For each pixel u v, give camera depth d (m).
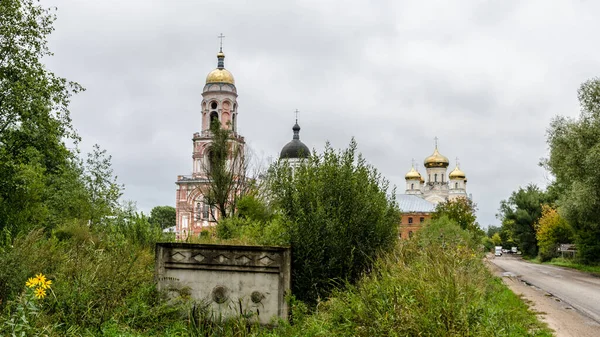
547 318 12.88
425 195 114.44
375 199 13.88
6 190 27.12
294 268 12.42
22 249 11.49
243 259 11.84
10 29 26.70
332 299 10.58
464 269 13.05
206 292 11.84
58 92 28.94
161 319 11.02
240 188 39.16
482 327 8.45
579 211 37.31
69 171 37.91
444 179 119.19
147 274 12.63
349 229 13.09
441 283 9.30
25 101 27.25
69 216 34.81
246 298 11.74
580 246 44.12
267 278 11.79
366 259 13.07
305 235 12.43
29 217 27.75
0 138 27.47
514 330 9.68
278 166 14.12
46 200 34.75
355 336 8.51
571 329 11.46
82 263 12.17
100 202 38.03
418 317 8.20
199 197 78.19
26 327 8.30
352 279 12.62
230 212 37.44
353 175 13.74
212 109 83.38
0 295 10.16
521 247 81.56
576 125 35.56
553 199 77.38
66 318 9.91
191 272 11.91
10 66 26.86
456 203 46.72
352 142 14.30
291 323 11.23
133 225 18.89
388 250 14.10
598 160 32.84
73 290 10.74
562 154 35.91
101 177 39.41
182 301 11.62
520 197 82.06
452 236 23.83
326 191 13.28
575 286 23.06
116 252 13.33
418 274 10.46
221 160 38.25
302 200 13.10
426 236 21.89
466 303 9.04
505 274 31.03
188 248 11.95
